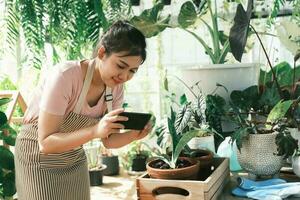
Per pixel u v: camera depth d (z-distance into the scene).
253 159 1.46
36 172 1.36
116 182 2.22
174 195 1.24
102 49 1.13
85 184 1.51
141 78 2.72
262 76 2.10
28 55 2.09
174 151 1.34
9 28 2.05
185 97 1.95
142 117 1.15
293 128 1.64
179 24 2.10
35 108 1.33
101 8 2.01
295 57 1.74
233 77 1.87
